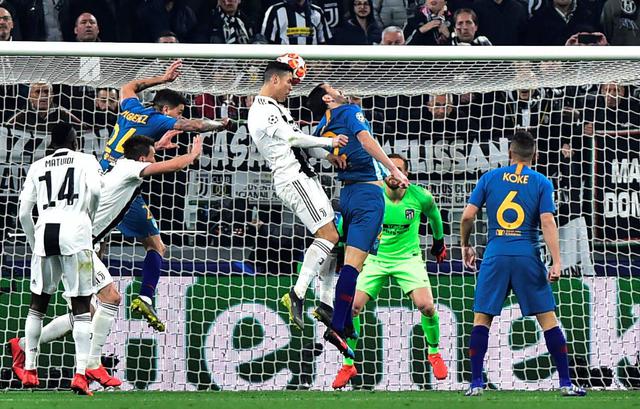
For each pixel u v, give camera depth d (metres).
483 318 26.69
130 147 27.73
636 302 33.03
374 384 32.81
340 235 26.97
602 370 32.78
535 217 26.20
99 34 42.38
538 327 32.91
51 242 25.62
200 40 42.88
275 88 25.50
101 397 25.89
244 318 32.59
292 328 32.62
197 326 32.50
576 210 34.72
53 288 26.53
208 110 36.72
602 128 36.78
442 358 33.31
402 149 36.62
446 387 33.03
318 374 32.59
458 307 33.62
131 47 29.53
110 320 28.06
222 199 35.22
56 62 31.08
